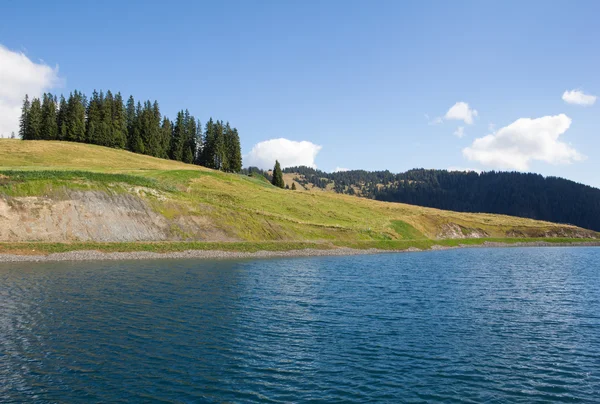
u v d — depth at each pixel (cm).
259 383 1809
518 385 1855
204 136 15962
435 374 1953
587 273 5791
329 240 8638
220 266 5334
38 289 3519
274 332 2534
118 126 14050
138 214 7100
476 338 2530
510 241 13262
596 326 2877
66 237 6088
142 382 1791
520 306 3478
